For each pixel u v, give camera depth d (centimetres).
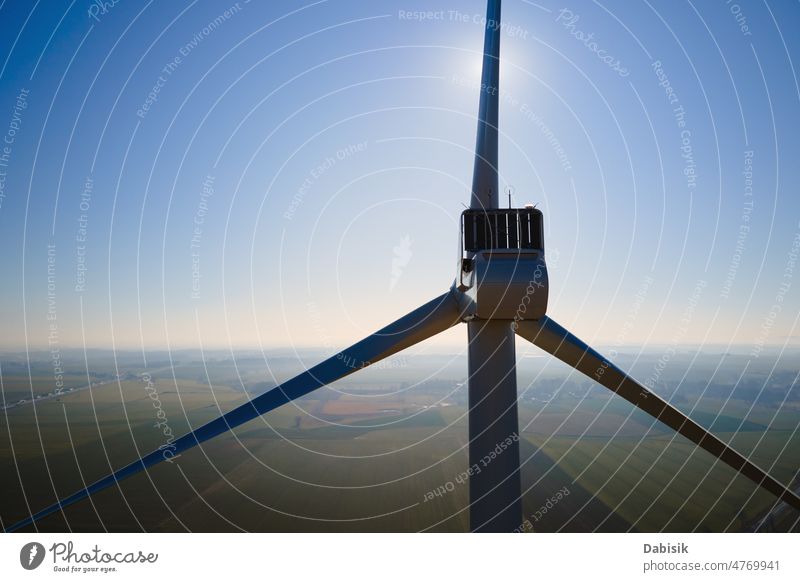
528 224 1090
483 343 1284
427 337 1441
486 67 1498
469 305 1198
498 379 1273
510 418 1267
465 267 1126
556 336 1383
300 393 1359
